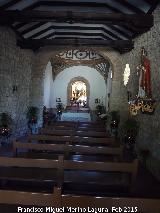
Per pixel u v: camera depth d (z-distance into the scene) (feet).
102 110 75.31
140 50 33.04
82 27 42.39
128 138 32.83
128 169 15.12
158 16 25.77
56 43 41.32
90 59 74.95
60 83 83.61
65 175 16.02
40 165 15.20
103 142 24.27
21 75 42.11
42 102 51.85
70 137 24.35
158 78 24.54
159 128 23.99
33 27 39.37
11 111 37.17
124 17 28.50
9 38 35.09
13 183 16.01
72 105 82.99
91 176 15.99
